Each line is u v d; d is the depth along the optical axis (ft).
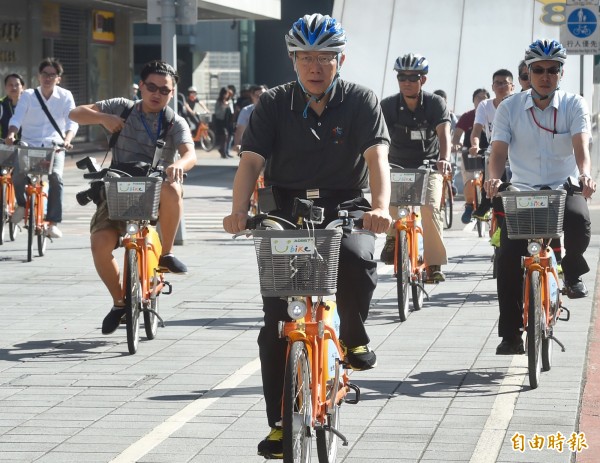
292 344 20.59
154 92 36.35
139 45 194.29
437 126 42.70
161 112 36.83
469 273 50.01
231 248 59.98
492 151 31.76
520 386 29.63
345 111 23.15
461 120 66.13
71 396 29.19
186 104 155.53
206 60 205.16
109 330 35.68
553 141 31.65
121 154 37.04
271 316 21.95
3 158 56.65
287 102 23.20
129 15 156.04
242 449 24.47
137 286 34.81
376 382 30.25
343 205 23.25
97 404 28.37
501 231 30.63
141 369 32.24
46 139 57.67
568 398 28.32
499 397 28.50
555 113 31.53
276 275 20.42
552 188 31.86
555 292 30.91
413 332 37.11
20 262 54.03
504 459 23.45
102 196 35.14
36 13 130.00
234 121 145.48
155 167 36.27
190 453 24.20
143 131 36.83
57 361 33.37
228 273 50.80
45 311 41.57
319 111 23.18
